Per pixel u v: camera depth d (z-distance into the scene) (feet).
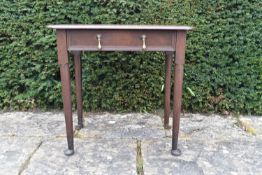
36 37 9.11
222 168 6.70
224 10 8.77
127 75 9.32
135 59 9.16
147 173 6.48
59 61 6.57
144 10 8.79
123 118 9.30
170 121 9.05
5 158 7.04
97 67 9.28
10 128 8.59
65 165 6.79
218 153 7.31
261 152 7.39
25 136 8.12
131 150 7.42
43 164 6.82
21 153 7.26
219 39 8.95
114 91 9.49
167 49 6.46
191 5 8.76
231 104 9.45
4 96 9.66
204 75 9.25
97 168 6.68
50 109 9.90
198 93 9.37
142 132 8.37
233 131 8.50
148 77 9.32
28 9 8.89
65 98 6.85
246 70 9.18
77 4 8.80
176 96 6.81
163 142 7.82
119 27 6.27
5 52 9.30
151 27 6.26
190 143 7.78
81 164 6.83
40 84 9.47
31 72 9.46
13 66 9.39
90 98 9.57
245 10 8.73
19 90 9.76
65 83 6.73
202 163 6.88
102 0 8.73
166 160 6.98
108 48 6.45
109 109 9.75
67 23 8.98
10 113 9.66
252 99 9.40
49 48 9.20
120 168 6.67
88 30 6.36
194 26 8.85
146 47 6.43
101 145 7.66
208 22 8.86
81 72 8.66
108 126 8.74
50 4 8.85
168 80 8.20
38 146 7.59
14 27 9.05
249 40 8.93
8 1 8.89
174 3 8.73
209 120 9.19
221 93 9.43
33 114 9.59
